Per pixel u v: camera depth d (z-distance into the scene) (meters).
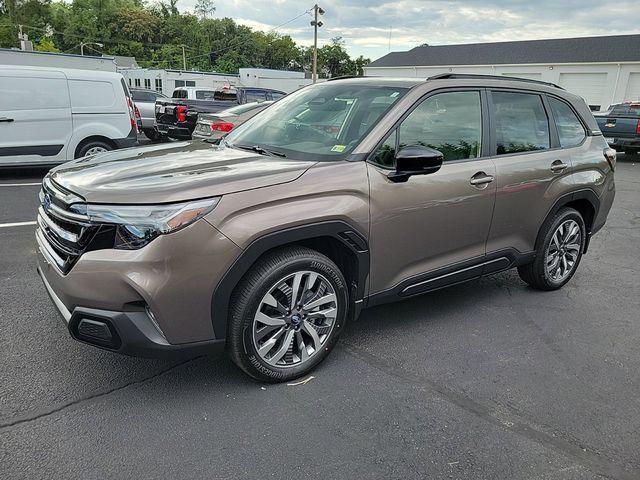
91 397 2.88
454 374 3.30
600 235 7.17
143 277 2.52
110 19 94.19
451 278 3.85
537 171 4.23
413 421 2.81
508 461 2.54
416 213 3.43
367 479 2.37
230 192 2.70
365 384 3.14
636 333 4.02
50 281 2.86
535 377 3.31
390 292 3.48
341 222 3.04
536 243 4.50
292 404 2.90
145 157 3.41
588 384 3.26
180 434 2.61
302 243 3.13
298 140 3.58
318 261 3.03
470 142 3.83
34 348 3.36
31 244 5.50
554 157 4.41
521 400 3.05
